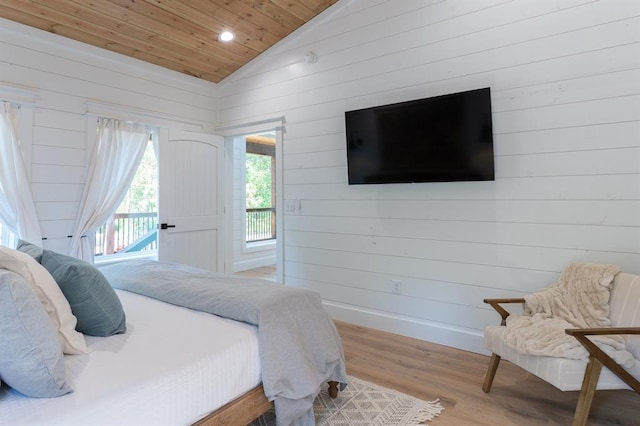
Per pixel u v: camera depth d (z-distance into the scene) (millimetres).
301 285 3934
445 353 2881
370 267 3449
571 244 2520
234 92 4535
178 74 4281
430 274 3109
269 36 3922
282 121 4062
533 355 1904
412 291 3209
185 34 3652
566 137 2518
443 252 3041
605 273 2158
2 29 2982
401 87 3227
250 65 4332
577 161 2486
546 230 2604
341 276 3641
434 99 2924
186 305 1973
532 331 2037
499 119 2756
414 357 2805
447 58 2986
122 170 3811
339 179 3633
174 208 4168
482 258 2863
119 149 3770
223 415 1492
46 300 1360
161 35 3596
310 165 3842
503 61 2736
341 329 3414
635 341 1815
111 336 1591
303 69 3877
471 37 2871
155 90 4082
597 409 2094
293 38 3928
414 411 2066
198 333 1645
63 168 3348
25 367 1099
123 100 3793
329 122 3689
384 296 3367
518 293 2715
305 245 3896
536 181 2631
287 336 1800
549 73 2566
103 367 1328
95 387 1201
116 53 3701
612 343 1770
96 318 1556
